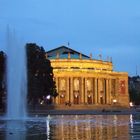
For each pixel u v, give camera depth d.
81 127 50.94
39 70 132.75
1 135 38.34
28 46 133.12
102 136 37.12
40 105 150.75
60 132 42.44
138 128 48.34
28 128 48.72
